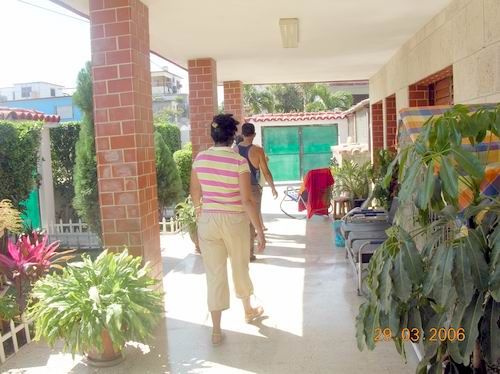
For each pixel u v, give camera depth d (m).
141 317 3.61
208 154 3.87
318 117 17.44
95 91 4.28
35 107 23.83
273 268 6.05
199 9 5.09
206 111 8.01
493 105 3.20
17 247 4.82
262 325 4.25
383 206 7.17
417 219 2.67
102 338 3.51
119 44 4.22
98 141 4.28
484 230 2.19
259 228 3.99
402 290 2.13
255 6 5.10
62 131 9.63
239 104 11.05
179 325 4.33
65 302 3.47
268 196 14.02
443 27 5.37
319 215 9.46
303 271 5.86
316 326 4.19
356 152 12.23
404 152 2.39
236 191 3.85
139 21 4.43
